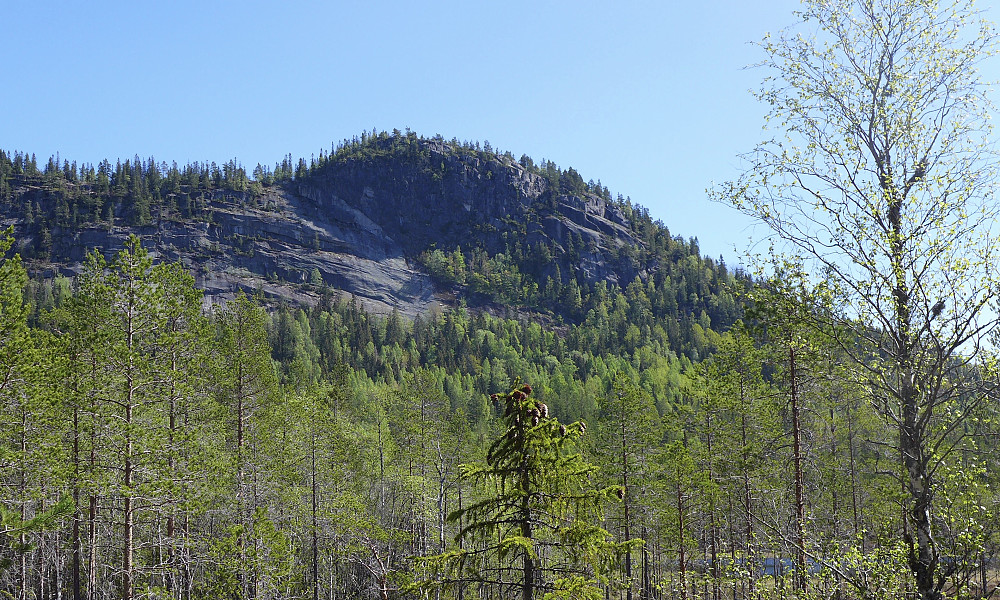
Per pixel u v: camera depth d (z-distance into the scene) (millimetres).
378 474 50312
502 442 12914
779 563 11609
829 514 21453
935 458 10320
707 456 34750
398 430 53812
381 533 36031
